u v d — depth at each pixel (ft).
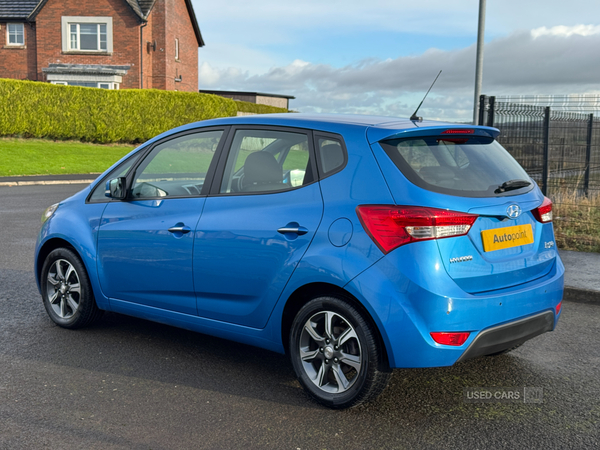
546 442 10.27
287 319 12.37
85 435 10.42
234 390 12.51
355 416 11.28
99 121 97.04
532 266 12.02
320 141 12.10
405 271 10.40
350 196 11.23
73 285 16.28
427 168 11.13
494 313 10.88
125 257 14.85
